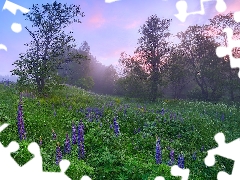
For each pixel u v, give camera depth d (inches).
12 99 706.8
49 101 834.8
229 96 1845.5
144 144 557.6
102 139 465.7
